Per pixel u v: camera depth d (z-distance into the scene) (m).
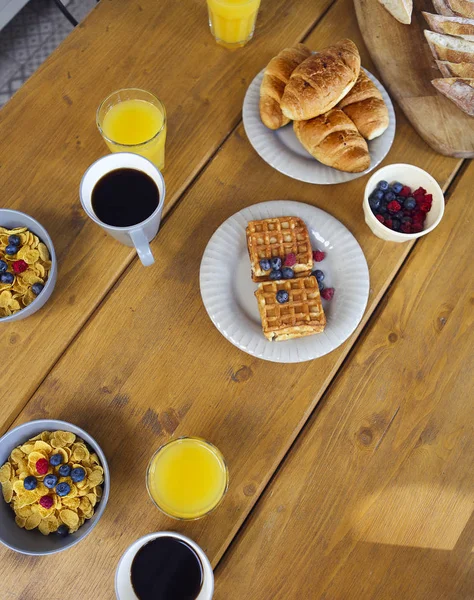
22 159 1.05
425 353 1.01
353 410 0.99
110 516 0.95
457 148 1.05
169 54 1.10
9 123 1.06
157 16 1.12
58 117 1.07
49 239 0.97
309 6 1.13
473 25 1.08
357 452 0.98
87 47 1.10
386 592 0.95
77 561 0.93
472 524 0.97
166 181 1.06
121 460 0.96
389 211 1.02
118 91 1.02
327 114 1.03
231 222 1.02
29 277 0.97
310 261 1.00
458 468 0.98
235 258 1.02
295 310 0.98
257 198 1.06
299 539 0.96
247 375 0.99
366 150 1.02
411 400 1.00
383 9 1.11
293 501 0.96
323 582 0.95
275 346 0.98
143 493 0.95
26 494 0.91
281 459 0.98
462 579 0.96
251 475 0.97
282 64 1.04
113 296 1.01
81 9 1.78
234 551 0.95
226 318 0.98
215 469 0.96
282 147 1.06
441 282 1.04
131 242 0.99
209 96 1.09
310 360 1.00
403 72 1.09
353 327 0.98
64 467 0.91
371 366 1.01
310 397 0.99
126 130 1.04
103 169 0.95
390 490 0.97
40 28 1.78
